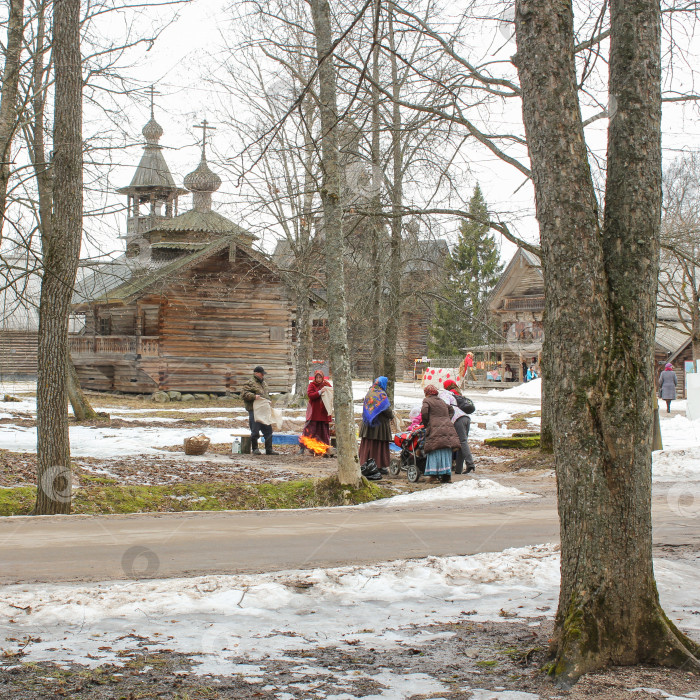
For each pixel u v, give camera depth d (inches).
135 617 215.5
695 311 1402.6
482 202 541.3
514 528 360.2
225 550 305.6
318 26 458.9
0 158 460.1
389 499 465.7
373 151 539.2
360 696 154.9
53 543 315.9
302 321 1248.8
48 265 403.2
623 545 175.9
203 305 1403.8
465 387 2000.5
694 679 164.1
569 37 183.2
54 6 398.6
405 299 717.3
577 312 179.0
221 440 784.9
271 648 190.1
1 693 153.6
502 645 193.3
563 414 180.4
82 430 828.0
